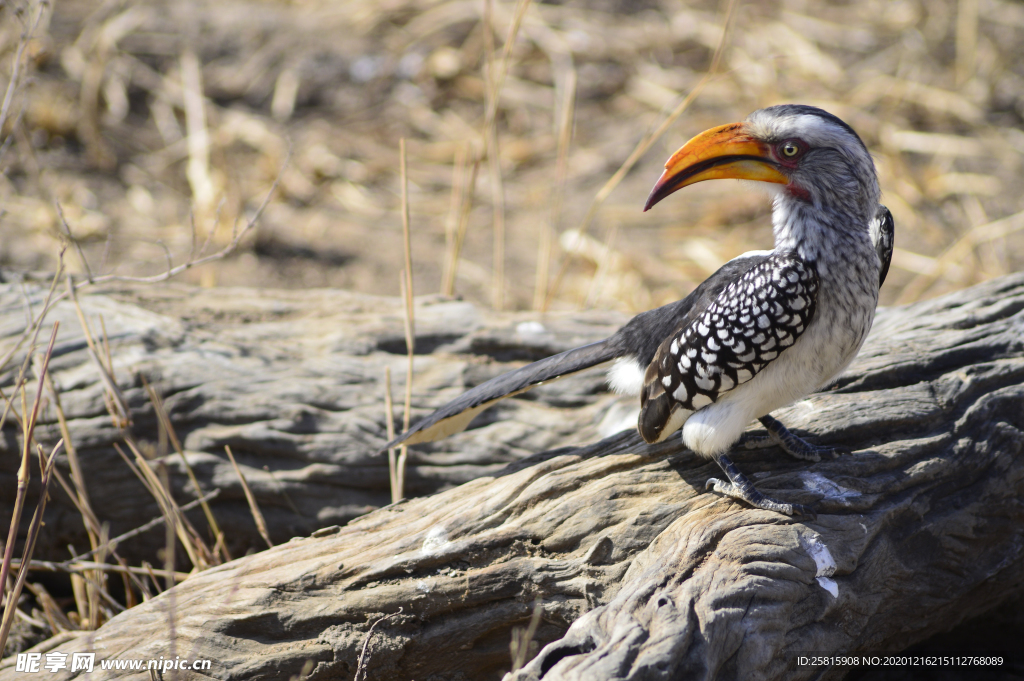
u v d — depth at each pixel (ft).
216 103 53.31
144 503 24.38
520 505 18.93
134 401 24.18
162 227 42.83
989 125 49.26
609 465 19.56
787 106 17.58
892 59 54.65
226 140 50.08
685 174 17.76
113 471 24.04
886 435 19.84
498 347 27.61
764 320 16.80
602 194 33.81
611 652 14.43
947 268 40.01
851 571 17.48
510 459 24.73
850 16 59.36
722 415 17.75
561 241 44.04
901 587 18.58
